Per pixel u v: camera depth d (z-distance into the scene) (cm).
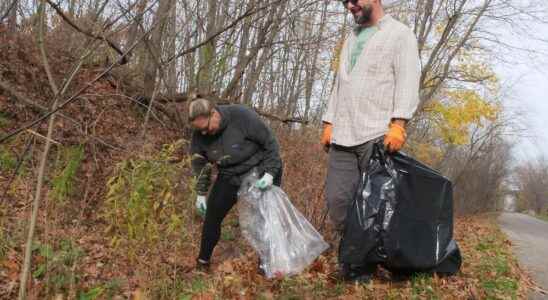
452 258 399
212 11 634
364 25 397
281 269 371
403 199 372
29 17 632
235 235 530
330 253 469
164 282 323
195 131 407
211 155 405
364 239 367
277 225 388
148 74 703
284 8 698
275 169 409
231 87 738
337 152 404
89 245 376
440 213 378
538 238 917
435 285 381
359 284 379
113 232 307
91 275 342
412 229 371
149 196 260
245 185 402
